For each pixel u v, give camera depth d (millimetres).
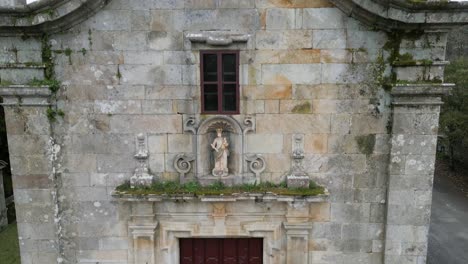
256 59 8625
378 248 9305
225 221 9312
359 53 8547
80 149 9023
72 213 9289
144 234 9273
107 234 9391
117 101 8836
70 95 8797
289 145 8992
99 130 8953
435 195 28938
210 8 8453
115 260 9516
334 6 8391
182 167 9102
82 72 8703
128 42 8594
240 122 8898
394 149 8648
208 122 8859
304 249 9352
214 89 8820
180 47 8602
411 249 9008
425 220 8844
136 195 8773
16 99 8570
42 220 9062
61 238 9336
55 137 8938
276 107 8828
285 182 9133
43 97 8570
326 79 8680
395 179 8750
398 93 8305
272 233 9398
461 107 28375
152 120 8922
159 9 8461
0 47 8461
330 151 8969
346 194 9125
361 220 9219
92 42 8586
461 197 28562
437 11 7723
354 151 8945
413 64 8281
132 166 9117
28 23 8031
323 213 9227
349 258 9406
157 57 8648
